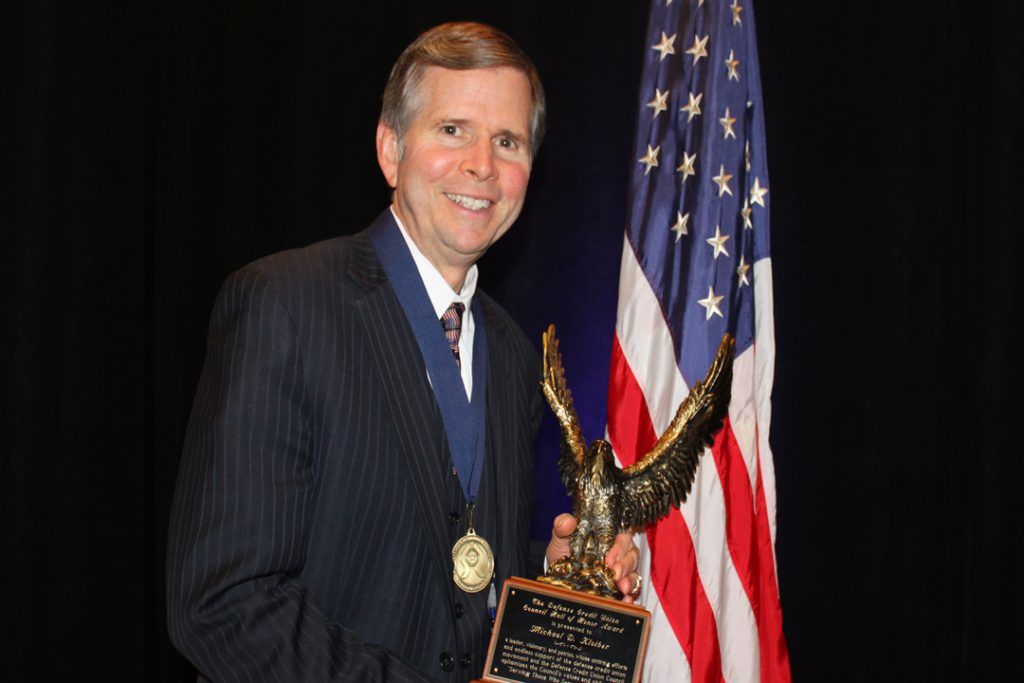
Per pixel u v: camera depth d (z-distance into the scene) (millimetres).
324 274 1639
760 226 2848
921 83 3219
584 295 3393
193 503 1457
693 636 2629
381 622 1549
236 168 3408
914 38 3229
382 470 1568
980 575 3154
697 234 2779
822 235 3291
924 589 3201
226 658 1388
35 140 2930
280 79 3439
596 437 3359
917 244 3217
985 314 3150
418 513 1585
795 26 3320
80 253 3021
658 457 2082
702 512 2676
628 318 2766
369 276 1693
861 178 3266
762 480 2764
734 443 2709
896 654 3217
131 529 3125
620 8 3395
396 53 3428
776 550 3295
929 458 3205
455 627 1594
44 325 2943
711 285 2756
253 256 3406
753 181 2867
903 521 3221
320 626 1446
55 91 2969
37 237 2928
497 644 1604
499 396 1838
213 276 3379
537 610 1626
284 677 1389
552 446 3404
